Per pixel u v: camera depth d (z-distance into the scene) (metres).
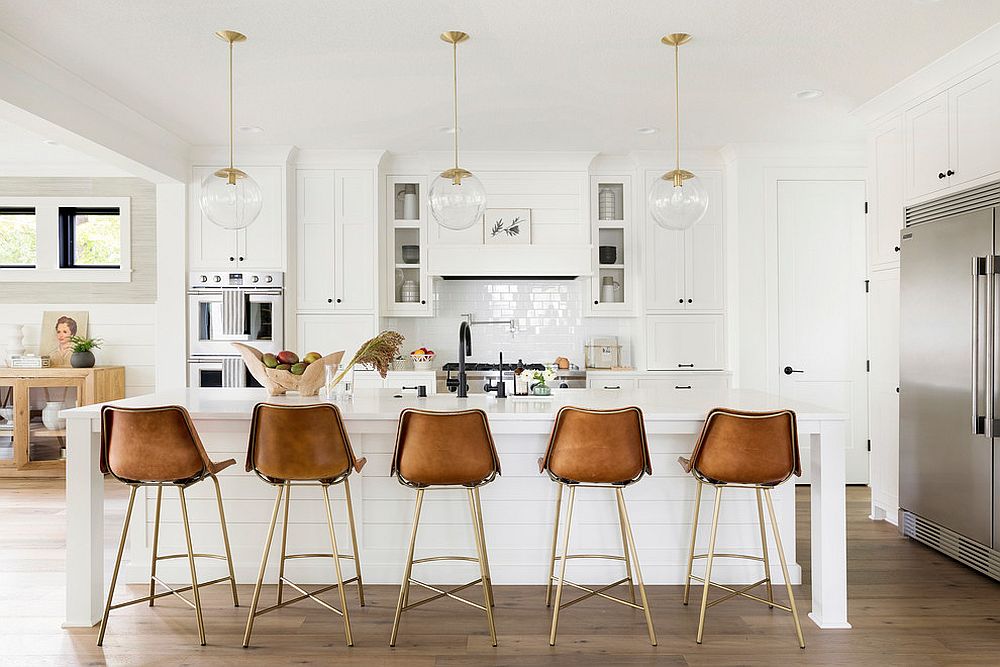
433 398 3.97
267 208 5.98
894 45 3.84
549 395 3.96
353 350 6.14
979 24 3.58
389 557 3.74
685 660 2.88
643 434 3.07
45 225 6.59
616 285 6.42
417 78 4.32
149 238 6.61
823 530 3.23
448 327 6.69
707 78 4.36
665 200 3.79
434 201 3.76
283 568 3.44
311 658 2.91
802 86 4.51
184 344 5.96
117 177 6.60
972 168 3.92
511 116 5.13
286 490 3.55
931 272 4.14
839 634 3.13
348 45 3.80
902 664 2.84
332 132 5.52
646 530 3.73
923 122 4.40
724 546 3.72
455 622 3.27
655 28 3.61
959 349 3.90
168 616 3.34
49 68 4.02
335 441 3.07
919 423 4.28
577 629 3.19
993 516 3.65
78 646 3.02
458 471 3.04
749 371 6.01
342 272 6.15
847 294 6.04
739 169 5.99
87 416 3.26
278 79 4.32
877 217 4.97
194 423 3.33
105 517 4.84
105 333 6.62
